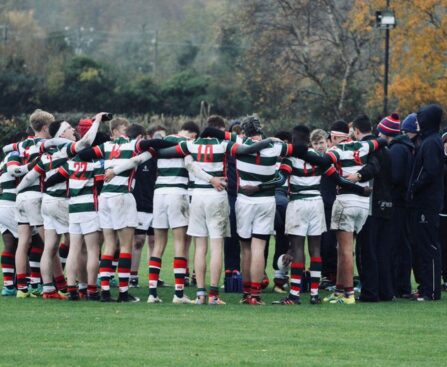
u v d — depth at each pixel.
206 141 34.47
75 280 35.88
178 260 35.25
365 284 35.88
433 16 122.50
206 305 34.44
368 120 36.16
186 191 35.25
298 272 34.97
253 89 139.38
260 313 32.25
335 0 142.62
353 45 137.38
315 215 34.75
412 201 36.31
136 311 32.59
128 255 35.38
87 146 35.28
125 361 24.08
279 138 39.47
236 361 24.16
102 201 35.19
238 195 34.72
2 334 27.83
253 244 34.59
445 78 119.31
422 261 36.44
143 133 35.88
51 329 28.69
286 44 134.62
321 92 134.12
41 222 36.78
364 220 35.31
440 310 33.34
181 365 23.64
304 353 25.33
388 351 25.72
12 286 37.94
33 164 36.62
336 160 34.91
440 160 35.97
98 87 149.25
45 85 149.38
